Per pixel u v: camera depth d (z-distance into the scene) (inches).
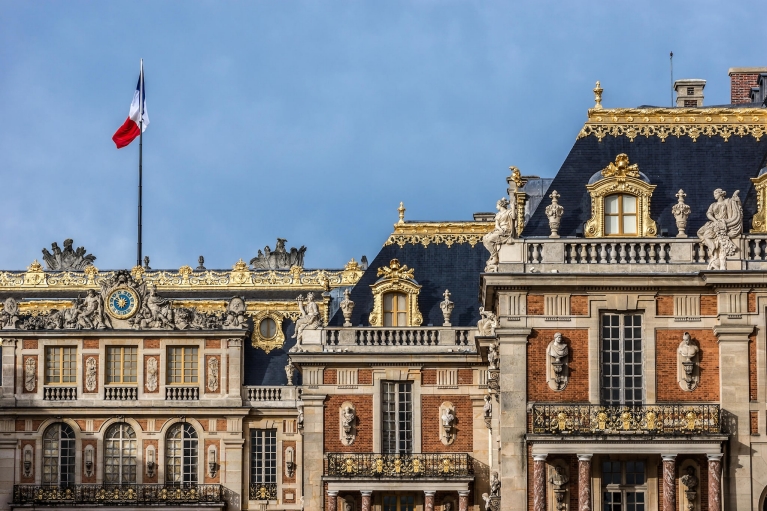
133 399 5255.9
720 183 3644.2
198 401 5251.0
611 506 3467.0
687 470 3454.7
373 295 4581.7
